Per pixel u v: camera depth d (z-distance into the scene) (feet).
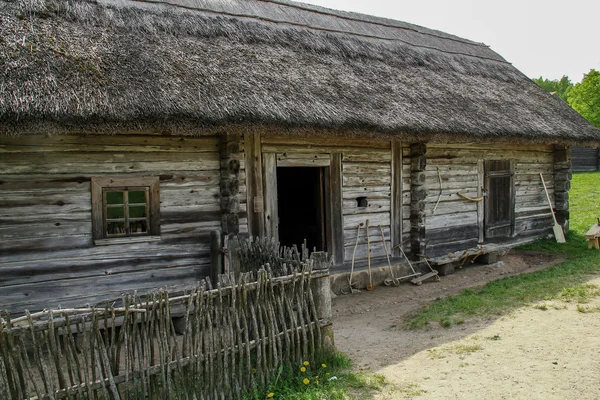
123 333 10.44
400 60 28.45
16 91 13.71
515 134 25.53
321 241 23.50
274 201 21.26
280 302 12.41
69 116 14.08
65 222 16.79
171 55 18.62
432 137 22.12
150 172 18.24
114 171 17.57
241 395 11.69
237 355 11.80
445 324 16.93
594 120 95.76
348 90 21.71
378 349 15.24
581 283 21.16
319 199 23.56
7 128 13.47
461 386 12.00
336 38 27.17
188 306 11.00
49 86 14.37
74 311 9.95
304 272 12.85
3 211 15.89
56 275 16.65
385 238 25.04
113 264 17.57
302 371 12.59
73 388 9.84
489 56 37.17
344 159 23.43
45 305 16.48
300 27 26.73
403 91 24.14
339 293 22.48
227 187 19.21
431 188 27.09
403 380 12.57
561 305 18.11
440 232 27.55
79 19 18.83
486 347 14.43
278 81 19.83
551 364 12.87
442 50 33.32
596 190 61.00
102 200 17.48
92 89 15.01
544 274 23.63
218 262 18.92
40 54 15.37
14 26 16.35
